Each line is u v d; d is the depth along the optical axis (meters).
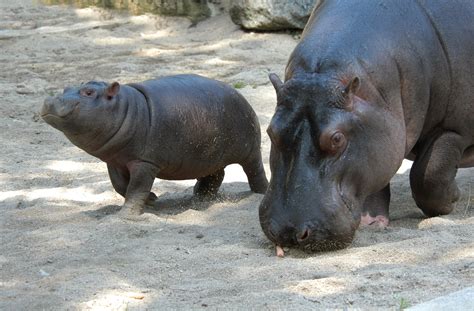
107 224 11.17
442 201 11.25
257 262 9.61
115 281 9.13
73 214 11.95
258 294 8.40
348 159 9.49
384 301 8.07
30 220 11.75
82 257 10.02
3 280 9.46
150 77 22.39
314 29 10.39
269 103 19.25
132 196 11.62
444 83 10.77
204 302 8.34
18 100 20.39
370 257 9.47
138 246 10.36
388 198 11.17
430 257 9.41
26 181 14.27
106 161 11.70
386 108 9.96
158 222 11.38
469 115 11.00
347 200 9.52
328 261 9.34
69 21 29.39
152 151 11.55
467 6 11.04
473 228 10.47
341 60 9.80
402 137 10.11
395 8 10.59
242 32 26.86
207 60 24.20
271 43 25.72
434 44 10.66
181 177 12.15
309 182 9.38
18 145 16.81
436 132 11.09
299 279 8.94
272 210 9.51
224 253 9.94
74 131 11.12
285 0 25.92
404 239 10.20
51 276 9.40
